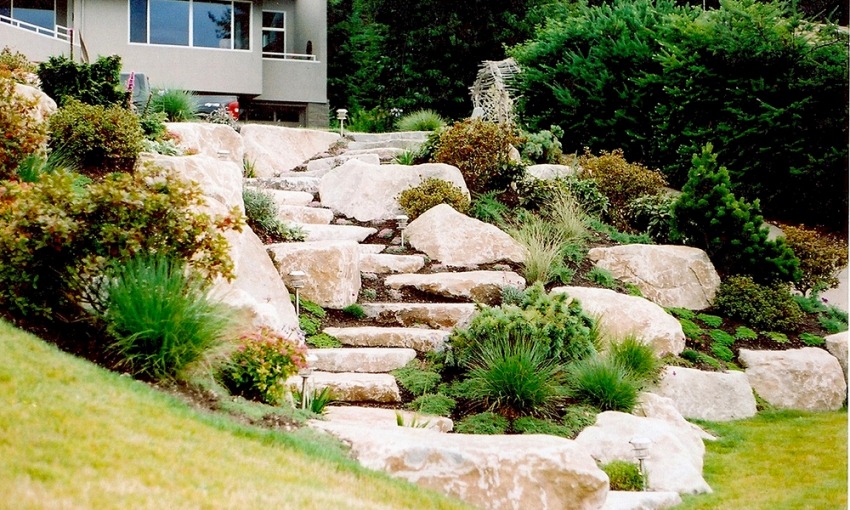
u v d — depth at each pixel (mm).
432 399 8062
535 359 8141
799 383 10273
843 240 14875
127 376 5914
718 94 15969
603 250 12039
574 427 7645
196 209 9266
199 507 4148
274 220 11141
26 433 4426
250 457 5109
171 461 4652
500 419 7633
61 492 3920
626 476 6922
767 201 15672
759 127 15352
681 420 8539
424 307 9867
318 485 4961
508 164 13734
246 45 27203
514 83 19906
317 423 6359
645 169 14719
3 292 6246
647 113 17438
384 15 29297
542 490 5852
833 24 15891
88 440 4578
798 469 7598
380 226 12508
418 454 5805
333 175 13664
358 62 33500
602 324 9852
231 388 6676
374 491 5148
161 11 26312
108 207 6430
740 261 12125
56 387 5152
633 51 17797
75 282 6328
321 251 9977
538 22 28359
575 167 15211
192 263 6801
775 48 15430
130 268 6320
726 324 11320
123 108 12023
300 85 28469
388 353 8719
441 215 11727
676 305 11578
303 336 8930
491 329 8492
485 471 5785
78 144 10219
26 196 6484
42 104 10656
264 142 16250
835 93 15078
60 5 25828
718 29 15992
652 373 9328
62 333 6316
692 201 12234
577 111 18438
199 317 6328
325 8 29141
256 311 7480
